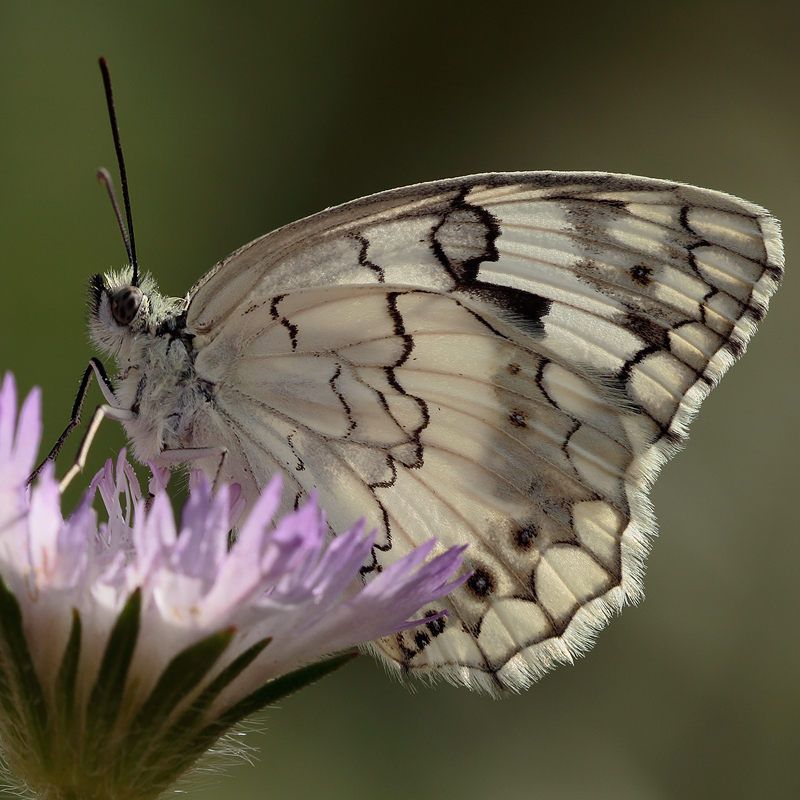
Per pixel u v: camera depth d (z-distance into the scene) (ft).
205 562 0.97
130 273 1.03
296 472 1.02
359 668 1.18
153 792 0.98
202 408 1.02
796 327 1.54
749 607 1.31
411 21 1.70
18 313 1.35
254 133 1.59
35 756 0.97
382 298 1.02
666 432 1.02
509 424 1.02
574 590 1.02
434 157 1.69
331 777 1.16
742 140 1.69
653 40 1.76
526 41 1.73
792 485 1.40
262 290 1.02
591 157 1.71
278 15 1.64
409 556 0.98
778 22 1.74
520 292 1.02
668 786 1.19
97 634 0.97
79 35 1.51
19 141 1.43
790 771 1.22
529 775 1.18
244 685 0.98
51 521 0.97
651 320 1.02
